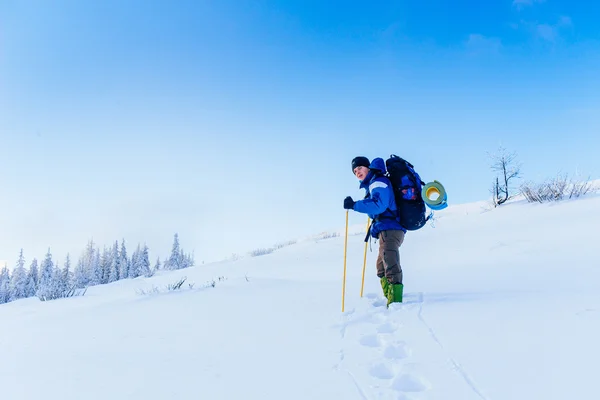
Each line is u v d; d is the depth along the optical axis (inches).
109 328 136.7
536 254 220.4
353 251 554.3
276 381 78.9
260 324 128.3
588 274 146.3
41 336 129.6
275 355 95.7
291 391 73.7
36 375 87.7
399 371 81.4
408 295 152.2
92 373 87.7
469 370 75.8
